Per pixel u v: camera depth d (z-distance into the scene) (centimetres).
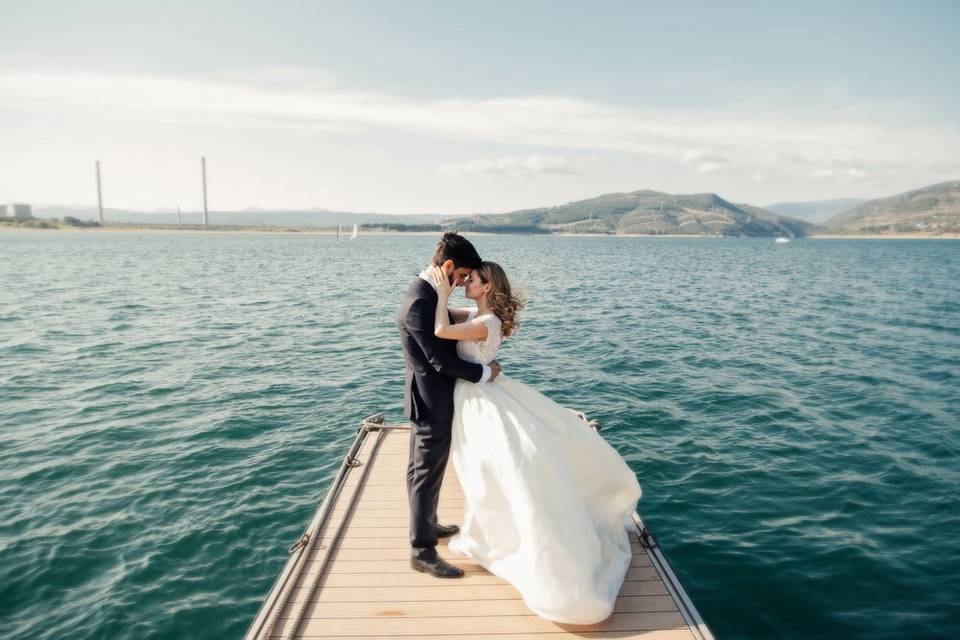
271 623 319
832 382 1119
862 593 475
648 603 345
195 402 968
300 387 1061
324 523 440
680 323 1816
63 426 855
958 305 2400
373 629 320
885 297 2706
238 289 2711
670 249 10925
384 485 506
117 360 1258
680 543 551
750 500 636
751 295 2711
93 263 4472
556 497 337
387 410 933
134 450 768
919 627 433
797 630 432
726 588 482
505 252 8425
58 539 558
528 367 1216
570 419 387
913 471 711
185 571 512
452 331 339
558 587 317
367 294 2580
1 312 1905
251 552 541
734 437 822
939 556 527
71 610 462
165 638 433
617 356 1319
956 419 906
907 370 1224
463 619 329
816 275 4216
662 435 827
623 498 401
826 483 679
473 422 355
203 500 635
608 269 4581
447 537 420
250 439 809
